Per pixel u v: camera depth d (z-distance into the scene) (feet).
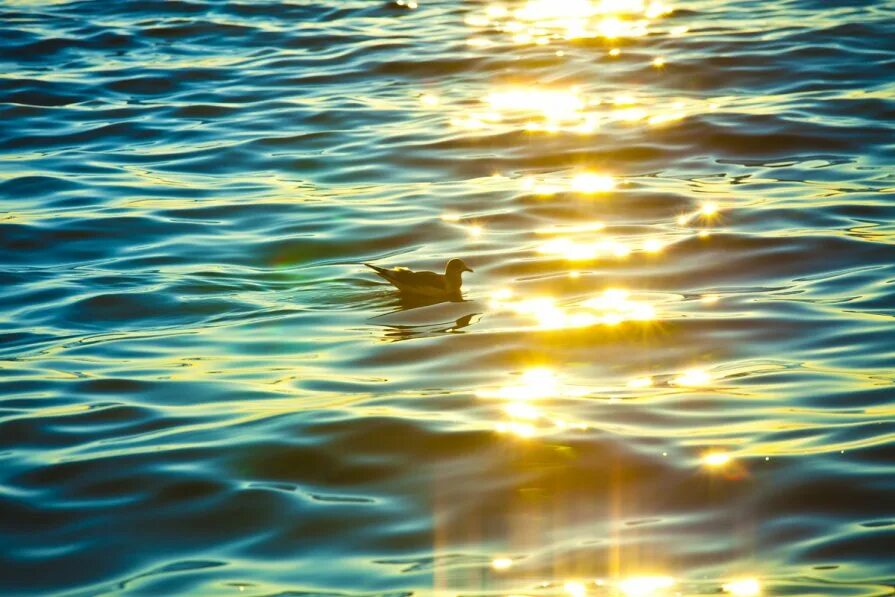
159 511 80.23
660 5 286.87
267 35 268.41
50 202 166.30
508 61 240.32
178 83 233.35
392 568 72.43
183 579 71.77
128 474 85.25
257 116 209.97
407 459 86.89
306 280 136.87
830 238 141.59
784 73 221.25
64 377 106.93
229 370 108.27
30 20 281.54
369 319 122.93
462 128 197.77
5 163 186.70
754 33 249.14
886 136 184.65
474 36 261.85
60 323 123.95
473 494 81.56
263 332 119.44
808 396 97.55
